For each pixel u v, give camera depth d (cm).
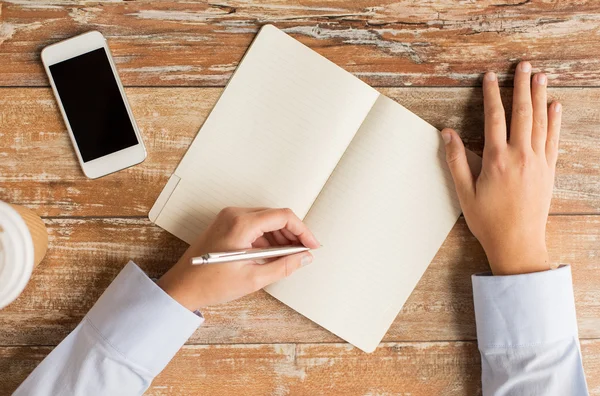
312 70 75
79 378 67
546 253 75
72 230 76
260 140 76
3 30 74
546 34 77
